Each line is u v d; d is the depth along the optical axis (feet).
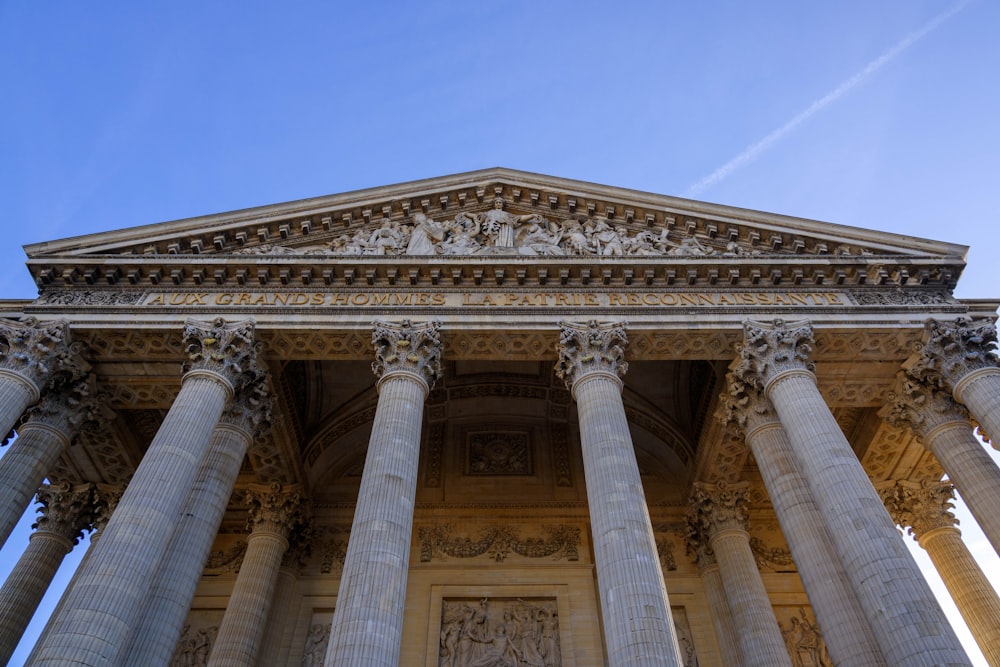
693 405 117.70
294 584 108.06
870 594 63.62
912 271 95.14
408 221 107.86
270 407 92.58
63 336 86.17
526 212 109.70
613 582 63.52
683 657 101.09
